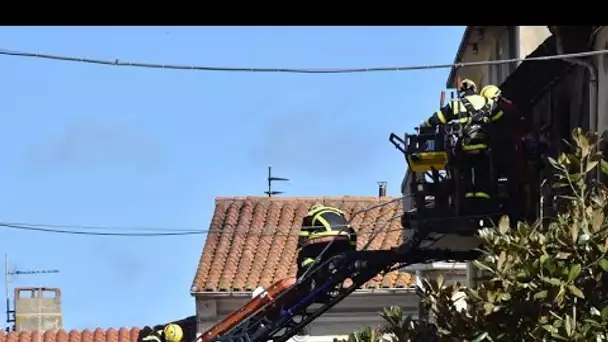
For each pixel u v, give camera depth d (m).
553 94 32.41
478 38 42.62
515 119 29.20
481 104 29.22
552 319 19.08
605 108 27.41
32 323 63.78
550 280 18.94
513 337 19.70
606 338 18.27
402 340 23.61
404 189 41.84
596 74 28.03
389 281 49.12
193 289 49.97
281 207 57.06
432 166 30.22
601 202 20.11
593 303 19.17
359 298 49.38
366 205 56.19
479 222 29.39
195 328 51.81
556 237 19.47
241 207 57.47
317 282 34.22
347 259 33.09
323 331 49.44
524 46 39.03
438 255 32.00
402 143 30.44
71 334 56.09
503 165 28.94
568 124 31.81
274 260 52.72
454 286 23.23
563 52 28.31
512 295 19.62
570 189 23.02
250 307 36.97
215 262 52.41
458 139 29.08
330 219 33.97
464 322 21.11
